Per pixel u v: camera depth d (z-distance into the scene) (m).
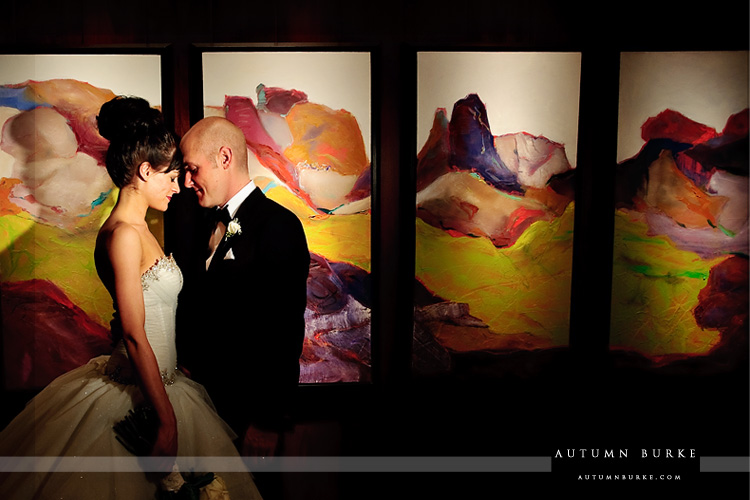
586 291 3.35
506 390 3.37
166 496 2.44
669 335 3.35
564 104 3.25
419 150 3.23
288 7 3.18
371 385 3.31
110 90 3.10
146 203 2.82
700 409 3.38
